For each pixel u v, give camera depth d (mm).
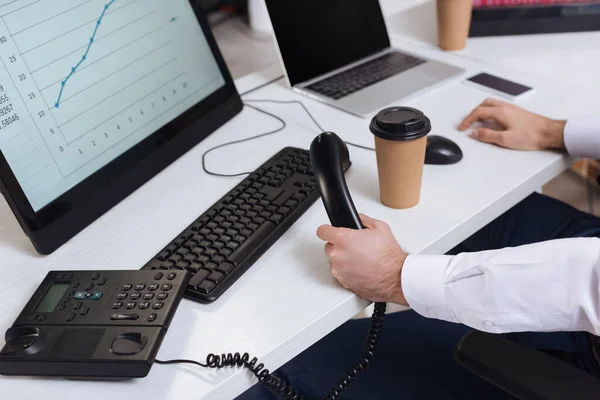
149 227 871
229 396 652
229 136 1099
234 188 910
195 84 1086
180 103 1048
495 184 926
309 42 1269
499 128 1059
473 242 1168
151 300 696
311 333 706
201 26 1118
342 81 1257
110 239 852
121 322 667
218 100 1127
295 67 1250
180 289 712
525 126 1012
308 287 750
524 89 1190
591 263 709
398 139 791
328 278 764
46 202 818
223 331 690
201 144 1078
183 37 1074
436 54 1397
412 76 1264
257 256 789
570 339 931
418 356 935
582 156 1013
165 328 665
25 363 641
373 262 741
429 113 1137
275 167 954
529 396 689
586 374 699
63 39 863
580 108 1120
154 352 635
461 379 890
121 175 927
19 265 814
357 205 891
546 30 1446
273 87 1286
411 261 773
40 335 656
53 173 831
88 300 704
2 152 766
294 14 1240
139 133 966
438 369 910
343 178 793
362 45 1356
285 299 733
